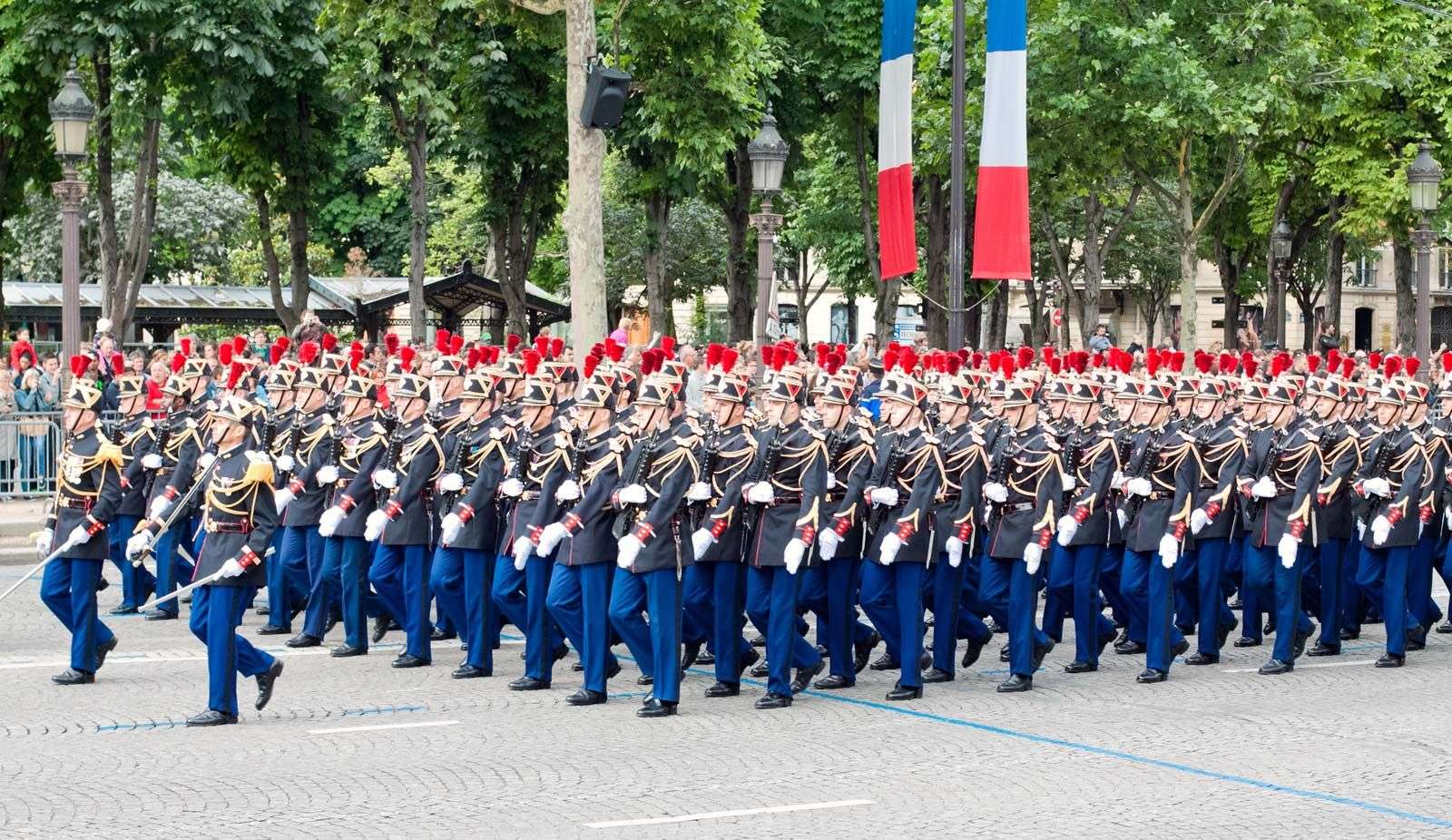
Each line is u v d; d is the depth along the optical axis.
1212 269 90.00
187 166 68.06
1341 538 19.08
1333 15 36.81
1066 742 14.29
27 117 44.00
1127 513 18.12
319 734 14.43
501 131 44.31
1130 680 17.53
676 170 44.75
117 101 40.16
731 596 16.19
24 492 29.80
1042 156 34.94
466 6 38.06
